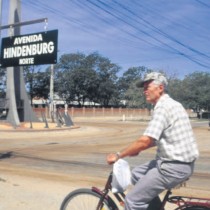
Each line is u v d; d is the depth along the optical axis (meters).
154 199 4.35
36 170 12.33
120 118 77.50
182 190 9.44
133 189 4.28
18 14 38.03
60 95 104.00
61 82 101.75
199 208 4.17
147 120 67.81
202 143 23.62
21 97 39.78
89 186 9.50
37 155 16.78
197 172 12.38
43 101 106.19
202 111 95.38
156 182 4.18
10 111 36.53
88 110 77.81
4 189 8.22
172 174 4.12
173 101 4.23
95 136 29.45
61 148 20.05
